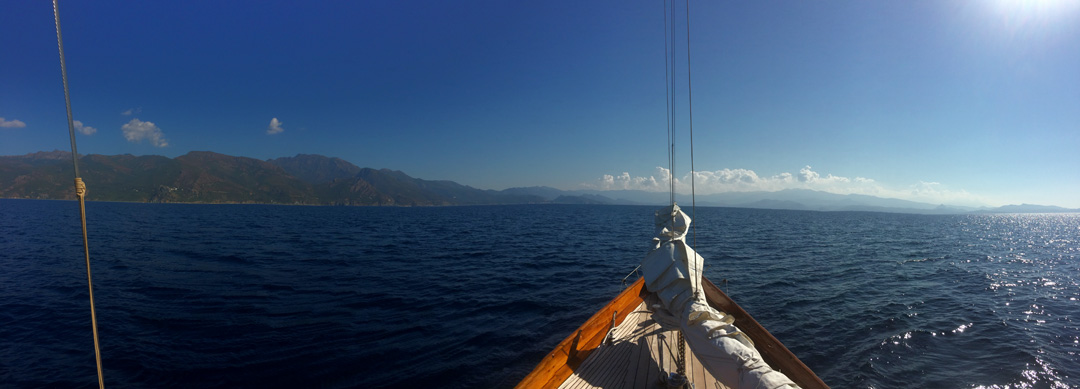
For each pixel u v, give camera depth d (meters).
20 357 10.09
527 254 28.55
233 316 13.16
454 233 46.69
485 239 39.50
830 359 10.16
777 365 5.11
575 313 13.67
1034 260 29.33
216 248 30.72
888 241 41.81
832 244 37.00
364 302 15.00
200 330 11.82
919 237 48.81
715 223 69.81
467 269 22.20
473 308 14.24
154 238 37.62
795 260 25.91
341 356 10.09
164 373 9.16
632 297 7.59
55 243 33.56
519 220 78.12
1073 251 36.88
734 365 3.24
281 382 8.80
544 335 11.59
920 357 10.27
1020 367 9.70
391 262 24.61
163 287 17.31
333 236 42.03
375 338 11.27
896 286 18.31
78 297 15.57
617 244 35.84
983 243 42.69
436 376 9.14
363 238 40.19
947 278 20.78
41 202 158.25
